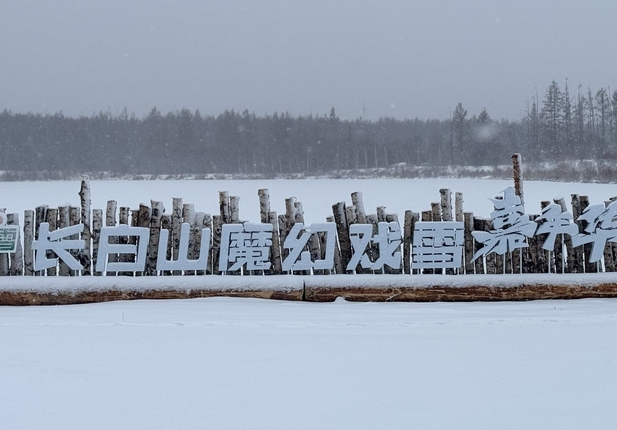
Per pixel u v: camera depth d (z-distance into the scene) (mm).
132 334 6008
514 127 90812
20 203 27719
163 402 4055
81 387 4363
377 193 31641
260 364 4922
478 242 8758
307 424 3678
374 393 4219
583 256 8844
